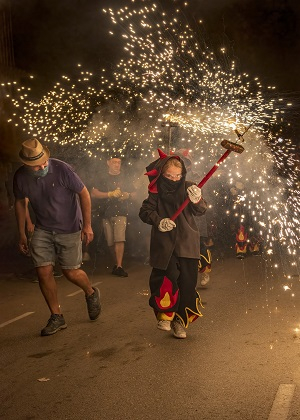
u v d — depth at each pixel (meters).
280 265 11.87
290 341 6.62
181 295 6.89
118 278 11.18
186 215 6.96
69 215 7.56
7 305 9.30
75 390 5.50
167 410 4.95
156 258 6.83
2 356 6.68
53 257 7.63
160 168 6.95
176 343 6.78
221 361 6.06
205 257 9.69
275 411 4.79
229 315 7.94
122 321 7.93
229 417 4.75
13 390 5.61
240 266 11.98
